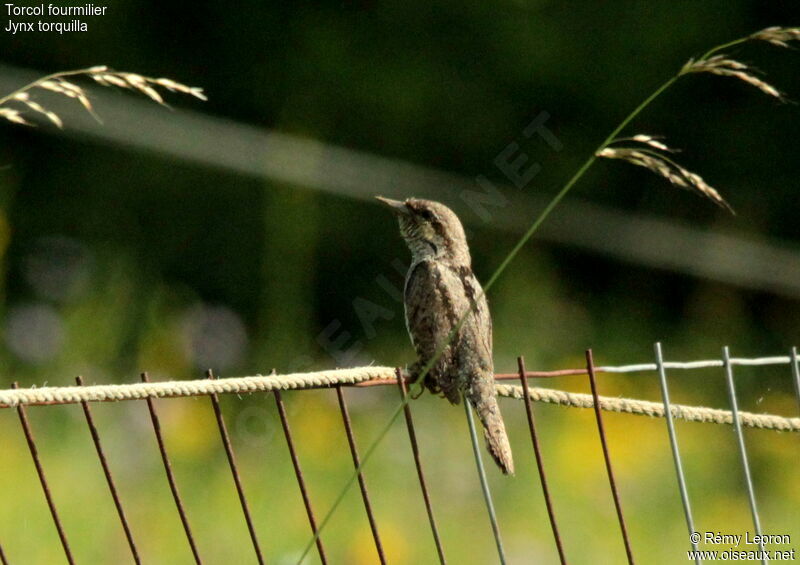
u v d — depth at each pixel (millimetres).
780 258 16672
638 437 11555
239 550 9016
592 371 4684
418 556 9312
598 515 10234
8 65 16875
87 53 17109
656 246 16781
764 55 16969
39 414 10445
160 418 10352
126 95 16797
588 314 15797
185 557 8898
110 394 4145
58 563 8664
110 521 9109
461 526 9781
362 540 8898
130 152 16547
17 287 15797
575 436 11148
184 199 16656
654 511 10633
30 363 11781
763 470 11930
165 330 12570
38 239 15188
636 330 15703
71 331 12094
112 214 16516
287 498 9867
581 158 17328
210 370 4324
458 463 10555
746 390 14555
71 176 16531
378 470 10430
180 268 16562
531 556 9438
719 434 12469
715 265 16672
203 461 10398
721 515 10656
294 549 9047
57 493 9258
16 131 16422
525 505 10227
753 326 16469
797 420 4926
